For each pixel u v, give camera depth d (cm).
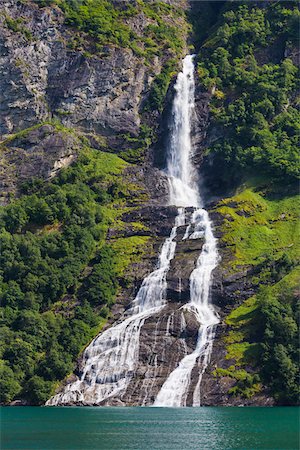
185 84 18788
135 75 18425
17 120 17550
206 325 12825
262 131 17325
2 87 17450
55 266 14188
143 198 16650
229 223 15112
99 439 8431
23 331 12975
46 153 16700
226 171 17162
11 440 8369
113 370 12419
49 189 16038
